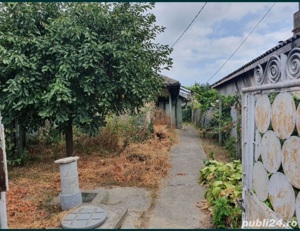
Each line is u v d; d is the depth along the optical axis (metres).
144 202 3.80
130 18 5.36
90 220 2.97
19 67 4.68
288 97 1.52
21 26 5.04
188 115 20.34
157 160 5.86
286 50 4.04
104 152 6.86
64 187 3.44
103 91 5.14
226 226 2.93
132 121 8.33
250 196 2.14
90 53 4.80
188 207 3.59
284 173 1.58
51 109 4.91
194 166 5.81
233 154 6.51
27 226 2.98
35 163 6.10
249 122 2.15
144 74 5.72
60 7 5.46
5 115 5.20
